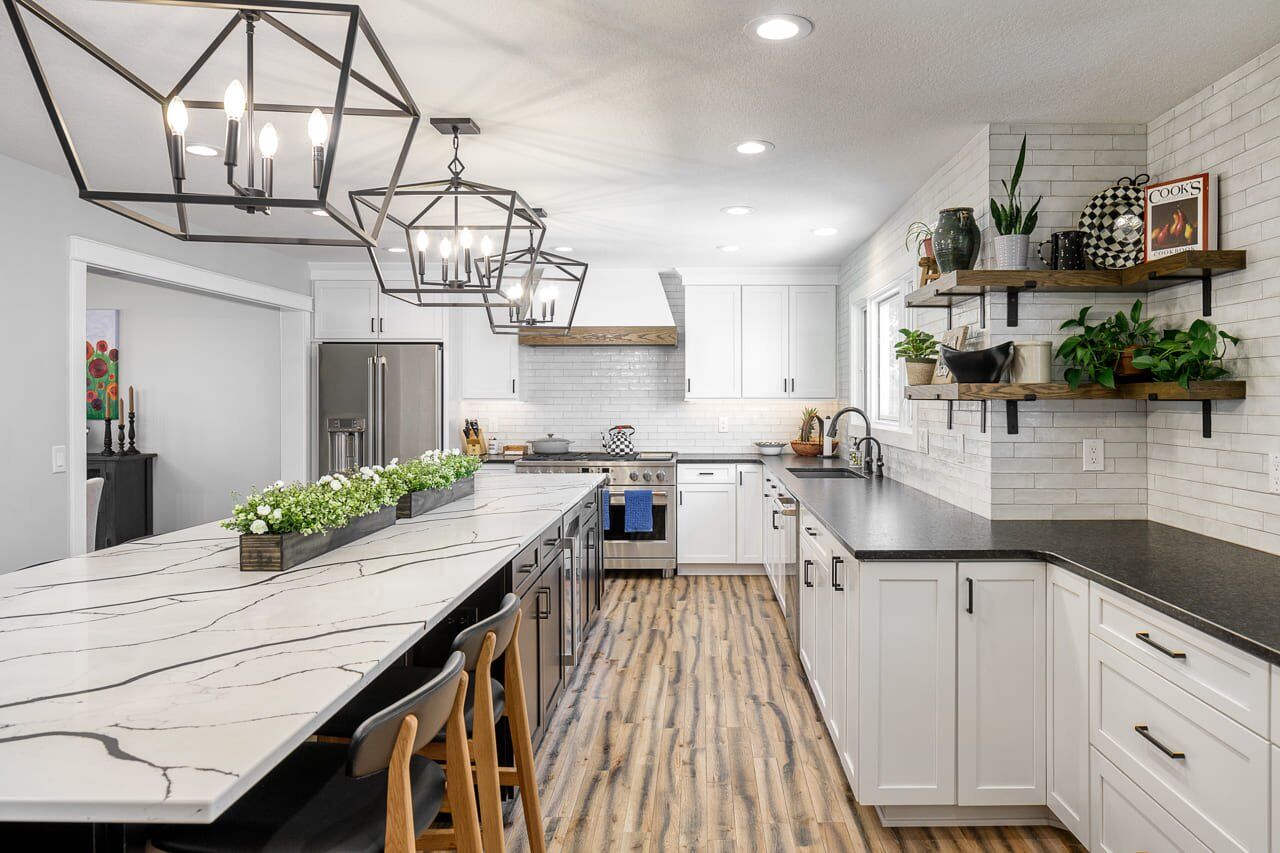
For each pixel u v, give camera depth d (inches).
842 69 96.4
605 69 95.9
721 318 239.9
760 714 130.4
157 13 81.0
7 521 130.0
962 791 94.4
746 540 233.6
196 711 47.4
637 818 98.5
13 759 41.3
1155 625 72.2
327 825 52.1
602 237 193.3
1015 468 116.1
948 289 111.9
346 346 228.1
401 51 90.5
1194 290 103.1
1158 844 72.2
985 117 112.5
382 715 46.2
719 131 117.7
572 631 144.3
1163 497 111.2
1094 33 86.8
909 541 99.3
